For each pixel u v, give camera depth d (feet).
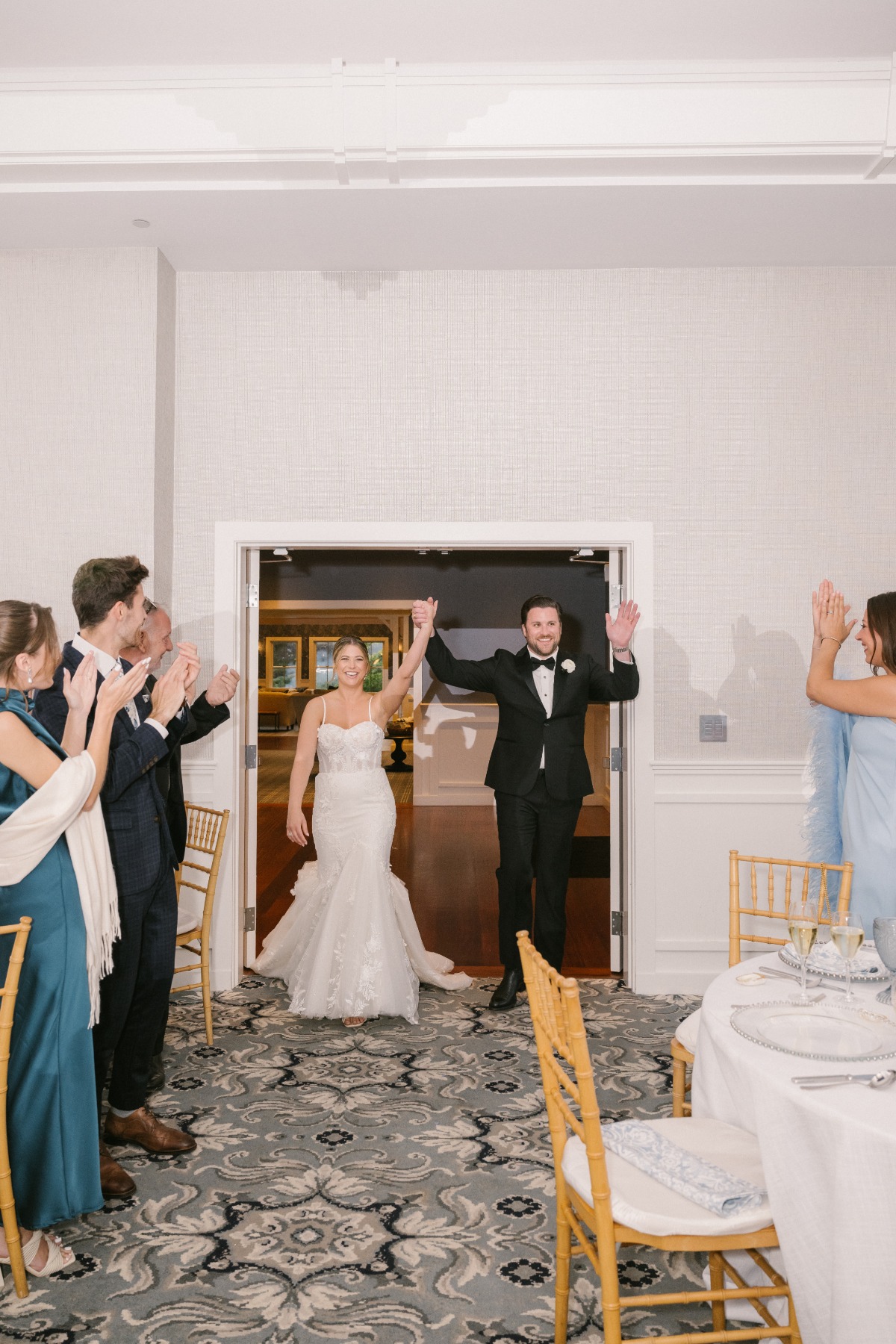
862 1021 6.21
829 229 13.34
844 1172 4.95
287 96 11.46
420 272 14.66
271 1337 6.74
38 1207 7.57
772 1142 5.40
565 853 13.62
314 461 14.62
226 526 14.60
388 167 11.71
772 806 14.53
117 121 11.55
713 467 14.56
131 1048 9.40
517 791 13.56
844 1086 5.35
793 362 14.58
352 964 12.66
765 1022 6.23
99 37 10.82
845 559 14.58
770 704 14.56
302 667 60.59
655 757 14.55
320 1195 8.65
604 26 10.63
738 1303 6.85
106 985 8.84
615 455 14.61
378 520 14.65
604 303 14.61
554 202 12.53
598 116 11.44
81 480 13.80
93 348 13.87
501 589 24.41
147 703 9.80
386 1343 6.69
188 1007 13.70
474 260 14.30
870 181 12.02
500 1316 7.00
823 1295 5.26
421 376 14.62
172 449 14.55
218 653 14.60
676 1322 6.91
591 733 33.55
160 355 14.02
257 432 14.61
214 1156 9.37
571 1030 5.55
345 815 13.21
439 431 14.61
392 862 24.54
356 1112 10.32
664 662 14.55
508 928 13.69
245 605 15.19
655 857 14.55
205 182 12.13
